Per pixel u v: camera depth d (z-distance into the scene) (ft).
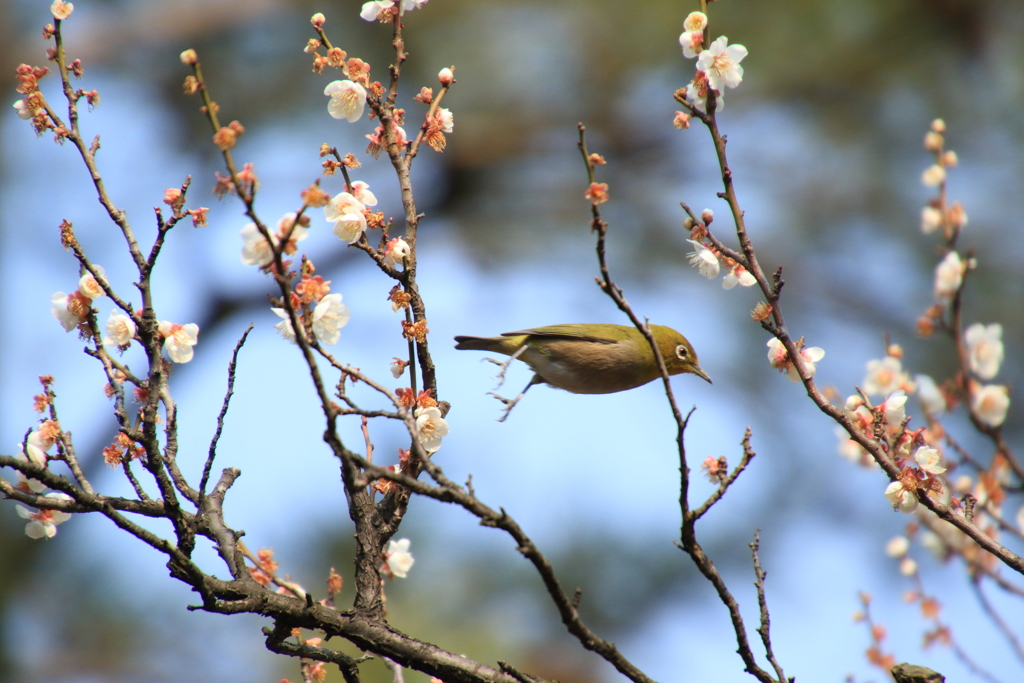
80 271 16.89
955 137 44.24
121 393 16.88
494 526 14.34
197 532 16.83
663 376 15.33
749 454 15.89
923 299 44.65
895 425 18.93
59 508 15.61
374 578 17.48
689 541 16.14
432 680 18.56
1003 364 42.45
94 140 17.07
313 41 17.78
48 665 33.99
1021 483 22.58
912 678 16.38
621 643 38.58
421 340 17.98
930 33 44.47
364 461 14.37
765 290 18.42
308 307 15.69
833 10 44.93
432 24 47.19
